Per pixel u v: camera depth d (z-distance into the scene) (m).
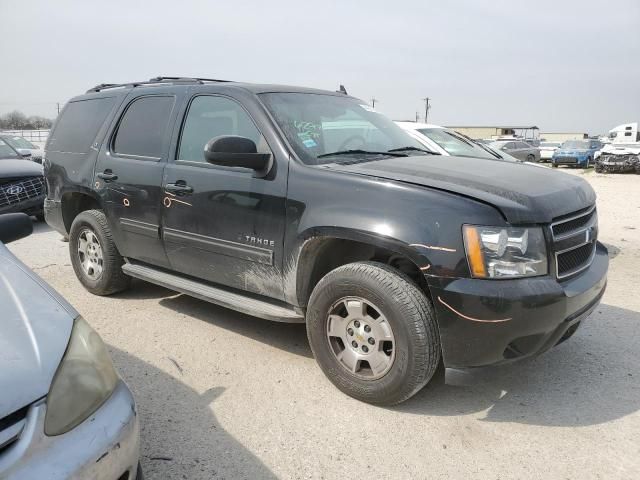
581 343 4.05
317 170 3.29
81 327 2.09
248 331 4.28
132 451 1.91
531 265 2.80
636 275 5.92
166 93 4.36
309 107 3.97
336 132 3.88
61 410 1.76
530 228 2.82
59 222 5.34
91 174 4.78
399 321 2.91
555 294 2.79
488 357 2.84
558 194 3.12
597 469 2.62
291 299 3.48
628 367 3.66
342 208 3.10
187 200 3.90
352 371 3.19
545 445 2.81
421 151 4.21
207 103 4.01
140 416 3.07
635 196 14.05
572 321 2.95
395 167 3.35
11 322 1.95
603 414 3.10
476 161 3.81
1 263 2.33
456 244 2.77
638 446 2.80
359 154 3.73
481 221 2.77
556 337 2.95
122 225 4.53
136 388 3.39
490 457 2.72
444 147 7.33
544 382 3.46
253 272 3.61
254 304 3.67
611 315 4.63
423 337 2.88
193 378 3.52
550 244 2.88
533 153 29.22
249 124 3.68
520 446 2.80
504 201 2.84
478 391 3.36
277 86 4.09
